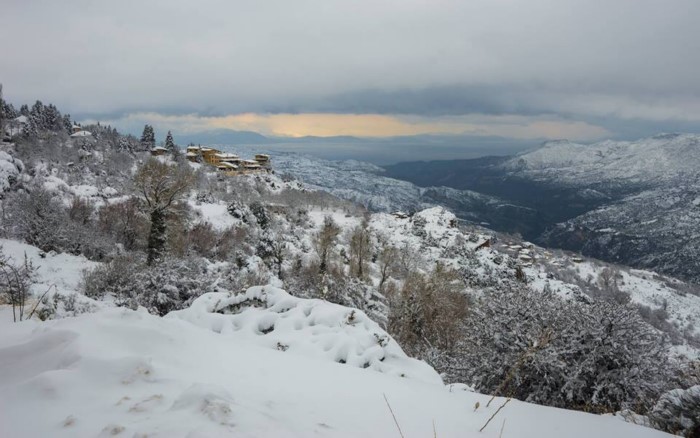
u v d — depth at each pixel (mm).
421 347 20812
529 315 10188
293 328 7809
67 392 2551
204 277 17953
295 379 3922
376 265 49344
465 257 74500
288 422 2701
